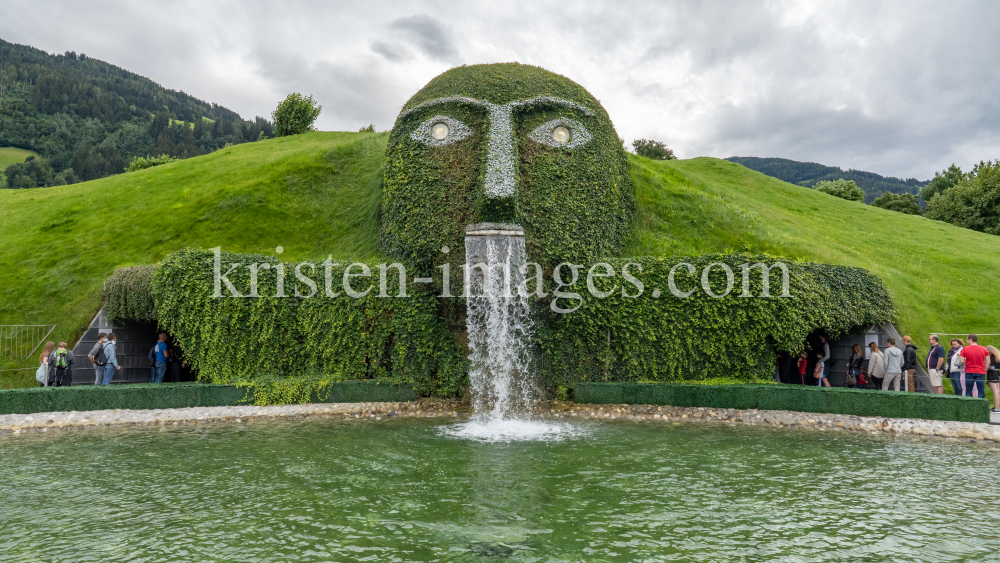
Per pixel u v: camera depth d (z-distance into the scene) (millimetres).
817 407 13086
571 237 15773
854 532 6434
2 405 12883
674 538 6273
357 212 22844
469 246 14602
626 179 21391
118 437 11383
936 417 12016
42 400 13094
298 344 15719
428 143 16422
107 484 8188
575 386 15023
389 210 17188
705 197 22766
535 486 8094
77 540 6207
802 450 10258
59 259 20188
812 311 15086
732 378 15117
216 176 25578
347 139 34219
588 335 15562
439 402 15055
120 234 21422
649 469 8961
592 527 6586
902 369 14797
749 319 14992
